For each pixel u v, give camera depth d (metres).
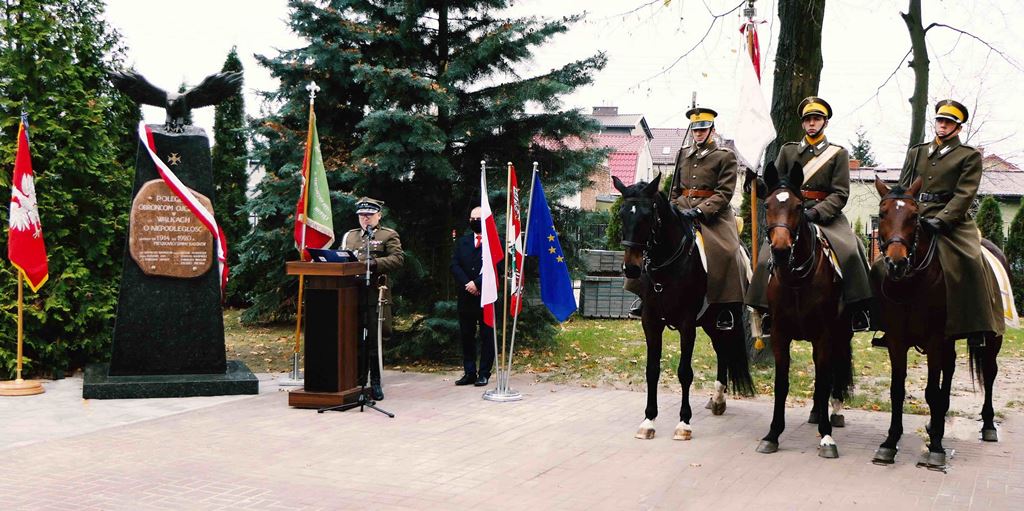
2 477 6.07
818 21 11.32
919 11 13.77
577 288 19.42
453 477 6.18
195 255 9.65
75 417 8.23
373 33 11.40
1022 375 11.66
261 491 5.77
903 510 5.48
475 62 11.62
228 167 20.44
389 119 10.95
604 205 32.25
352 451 6.95
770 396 9.70
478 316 10.37
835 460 6.79
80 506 5.40
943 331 6.60
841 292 6.94
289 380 10.35
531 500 5.63
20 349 9.56
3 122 10.34
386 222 11.37
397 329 12.85
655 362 7.58
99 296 10.72
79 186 10.82
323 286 8.80
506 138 12.15
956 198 6.68
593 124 12.13
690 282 7.40
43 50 10.53
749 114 9.02
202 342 9.69
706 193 8.01
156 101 9.80
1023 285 22.45
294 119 12.27
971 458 6.91
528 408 8.91
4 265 10.25
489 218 9.47
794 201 6.46
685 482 6.10
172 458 6.65
